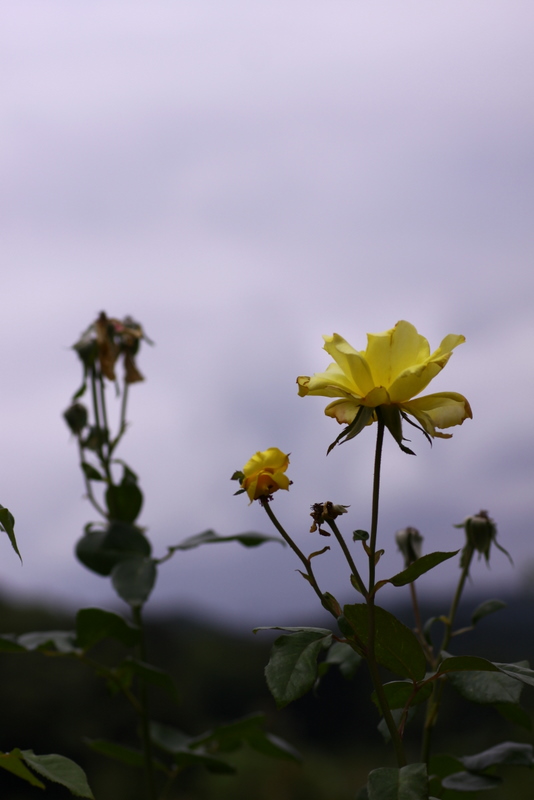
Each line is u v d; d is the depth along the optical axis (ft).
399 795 2.01
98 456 3.84
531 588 4.82
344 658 2.99
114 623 3.17
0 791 7.80
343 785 8.58
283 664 2.14
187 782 8.27
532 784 3.95
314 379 2.23
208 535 3.65
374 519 2.18
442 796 2.88
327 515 2.20
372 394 2.17
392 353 2.23
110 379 3.87
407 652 2.24
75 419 3.85
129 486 3.80
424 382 2.19
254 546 3.62
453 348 2.25
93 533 3.57
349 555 2.20
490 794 3.87
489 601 2.78
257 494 2.23
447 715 5.49
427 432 2.18
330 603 2.20
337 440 2.21
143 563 3.46
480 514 2.82
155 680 3.25
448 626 2.80
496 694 2.43
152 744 3.65
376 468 2.19
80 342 3.87
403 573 2.14
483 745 5.03
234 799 8.18
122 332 3.99
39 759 2.19
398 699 2.40
